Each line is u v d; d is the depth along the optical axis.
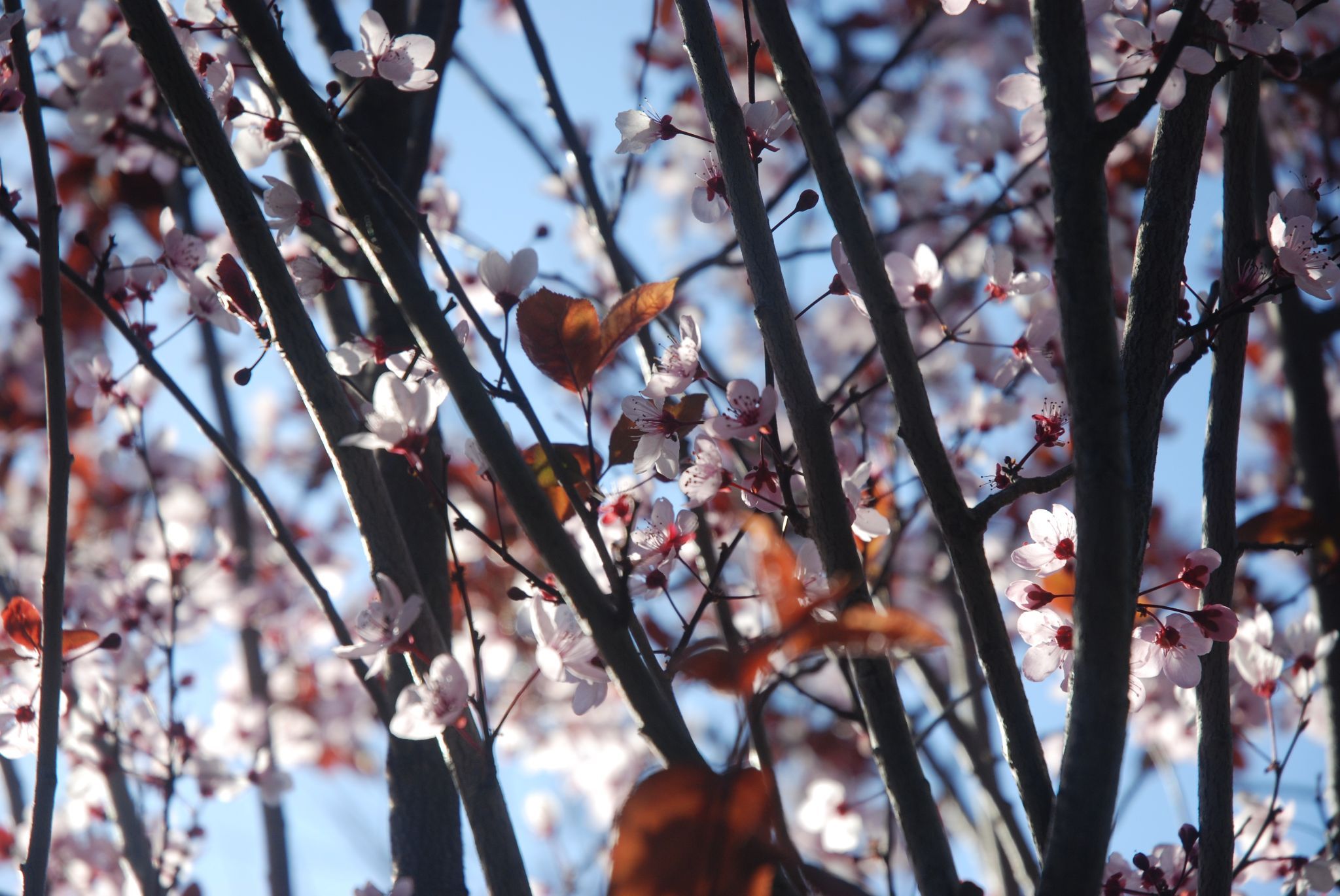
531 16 1.20
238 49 1.11
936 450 0.97
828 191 0.98
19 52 1.03
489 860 0.98
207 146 1.00
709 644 0.93
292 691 2.17
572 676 0.99
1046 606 1.02
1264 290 1.02
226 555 1.49
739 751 0.92
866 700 0.96
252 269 1.00
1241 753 1.25
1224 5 1.01
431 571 1.10
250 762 1.36
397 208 1.16
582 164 1.19
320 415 1.01
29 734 1.07
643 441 1.01
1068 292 0.93
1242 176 1.04
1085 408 0.93
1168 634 1.01
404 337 1.14
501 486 0.95
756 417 1.00
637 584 1.00
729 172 0.99
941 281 1.08
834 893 0.95
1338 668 1.17
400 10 1.23
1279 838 1.19
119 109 1.22
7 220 1.05
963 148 1.48
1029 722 0.96
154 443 1.86
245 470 1.06
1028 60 1.05
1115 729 0.92
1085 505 0.93
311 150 0.98
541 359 1.01
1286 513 1.17
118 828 1.22
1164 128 1.00
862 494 1.04
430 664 0.99
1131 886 1.06
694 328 1.01
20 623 1.05
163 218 1.10
